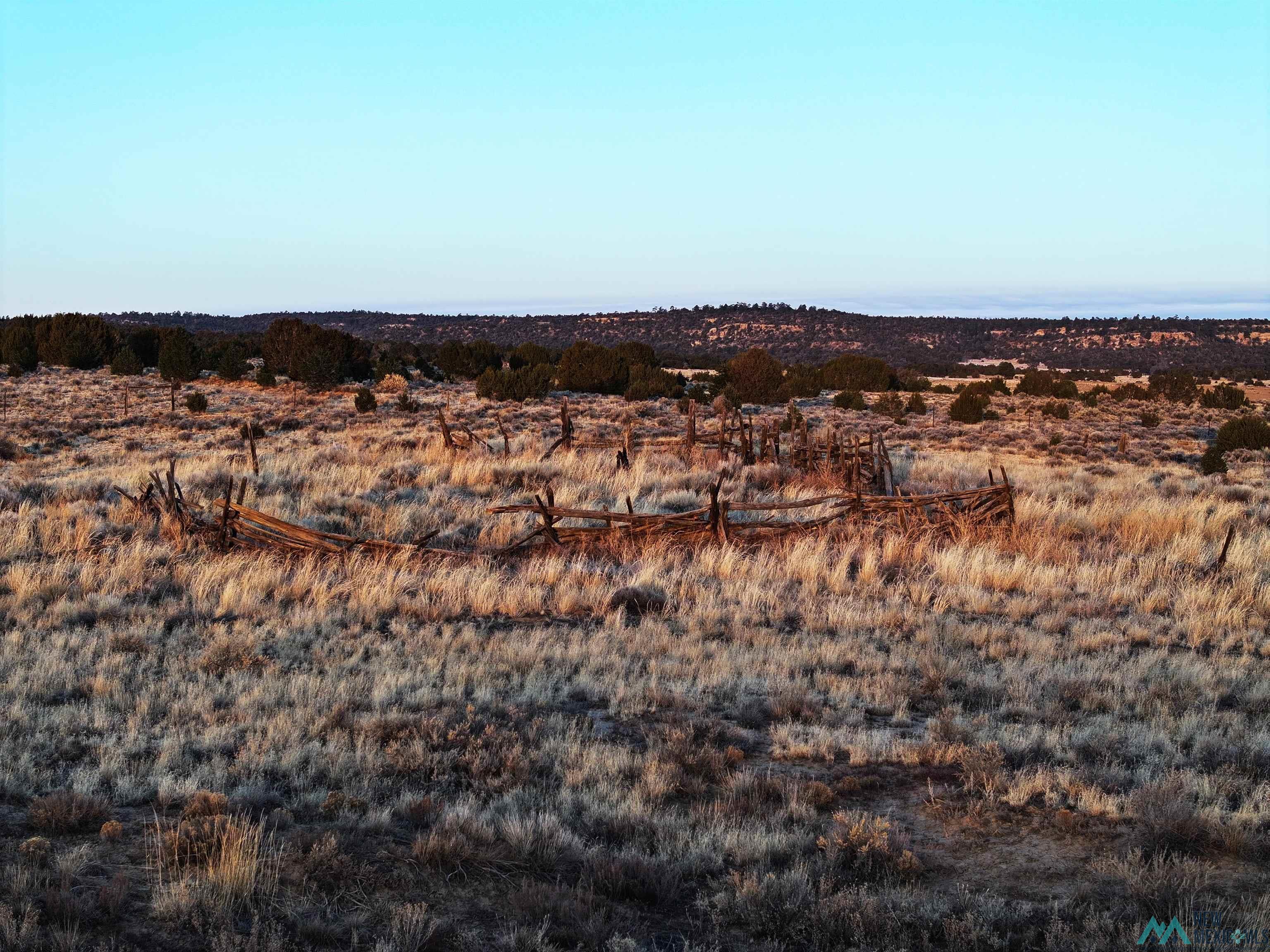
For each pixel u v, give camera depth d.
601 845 5.84
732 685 9.32
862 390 82.44
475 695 8.64
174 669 9.00
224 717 7.78
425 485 20.86
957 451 39.41
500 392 54.78
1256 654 11.06
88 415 44.28
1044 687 9.38
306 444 34.47
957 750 7.46
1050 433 48.38
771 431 29.64
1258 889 5.54
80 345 70.75
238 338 98.88
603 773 6.98
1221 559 15.13
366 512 17.47
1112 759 7.50
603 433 38.81
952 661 9.98
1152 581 14.38
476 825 5.86
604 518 15.41
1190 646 11.40
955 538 16.23
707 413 52.41
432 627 11.07
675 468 23.81
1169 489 25.30
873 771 7.36
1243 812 6.39
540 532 15.29
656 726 8.18
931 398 77.56
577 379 63.97
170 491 15.29
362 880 5.27
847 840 5.95
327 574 13.30
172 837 5.40
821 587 13.72
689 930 5.06
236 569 13.08
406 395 49.00
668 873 5.50
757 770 7.31
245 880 4.96
